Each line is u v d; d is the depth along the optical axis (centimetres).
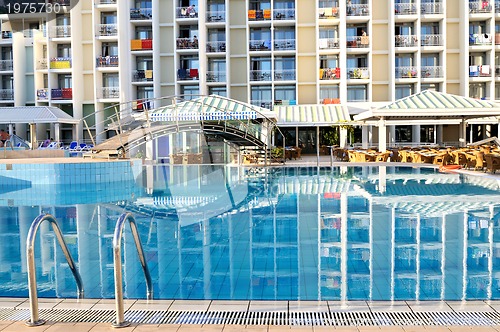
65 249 478
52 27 3722
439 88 3659
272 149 2650
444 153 2148
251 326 375
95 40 3659
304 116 3000
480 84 3659
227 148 2841
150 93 3778
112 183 1689
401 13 3606
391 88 3538
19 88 3838
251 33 3747
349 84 3669
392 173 1891
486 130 3700
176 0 3684
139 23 3741
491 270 588
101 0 3725
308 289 525
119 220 409
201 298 500
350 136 3394
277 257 667
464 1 3519
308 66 3678
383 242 741
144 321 400
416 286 529
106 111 3772
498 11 3562
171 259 663
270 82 3619
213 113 2234
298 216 980
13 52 3794
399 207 1064
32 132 2595
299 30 3681
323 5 3678
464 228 829
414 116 2547
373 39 3675
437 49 3572
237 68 3741
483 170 1902
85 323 389
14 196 1362
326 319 406
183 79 3672
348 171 2011
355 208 1062
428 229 827
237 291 523
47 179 1598
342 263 630
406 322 395
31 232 391
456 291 510
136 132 2267
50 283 557
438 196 1225
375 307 439
